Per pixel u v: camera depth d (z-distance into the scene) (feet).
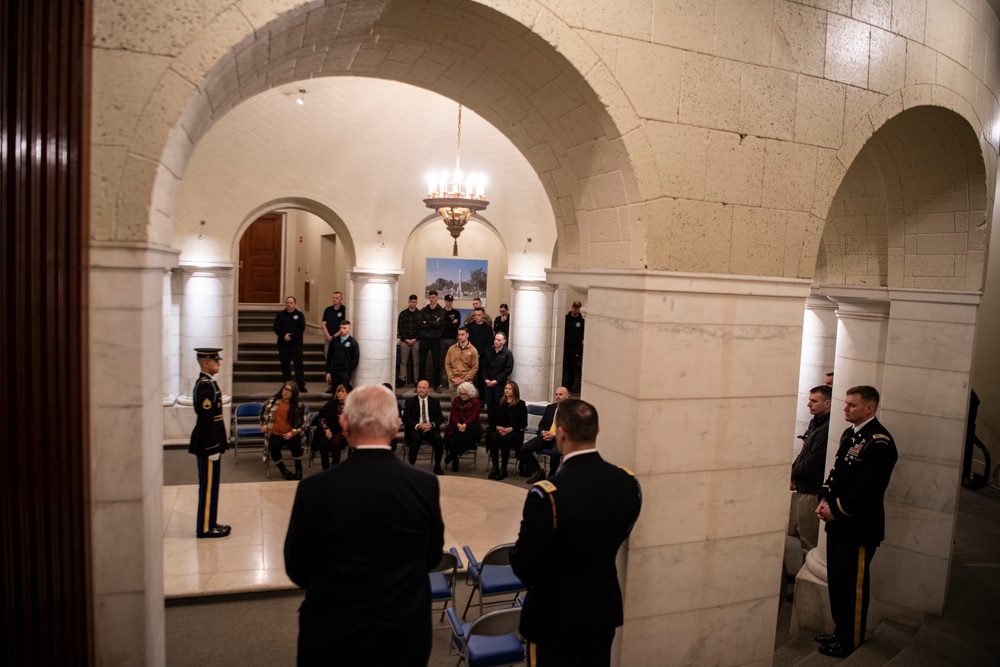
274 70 10.29
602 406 11.43
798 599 15.12
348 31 9.88
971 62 13.53
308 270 47.06
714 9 10.36
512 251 33.58
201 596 14.90
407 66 11.69
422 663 7.13
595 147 10.66
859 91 11.68
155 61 7.65
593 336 11.73
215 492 17.90
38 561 7.64
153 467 8.43
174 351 28.96
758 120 10.83
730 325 10.89
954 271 14.65
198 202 28.50
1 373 7.41
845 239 16.07
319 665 6.78
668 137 10.23
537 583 8.20
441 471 25.98
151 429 8.29
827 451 16.34
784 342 11.35
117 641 8.07
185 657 12.83
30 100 7.32
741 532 11.32
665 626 10.90
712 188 10.60
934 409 14.84
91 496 7.85
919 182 14.67
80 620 7.80
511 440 25.63
